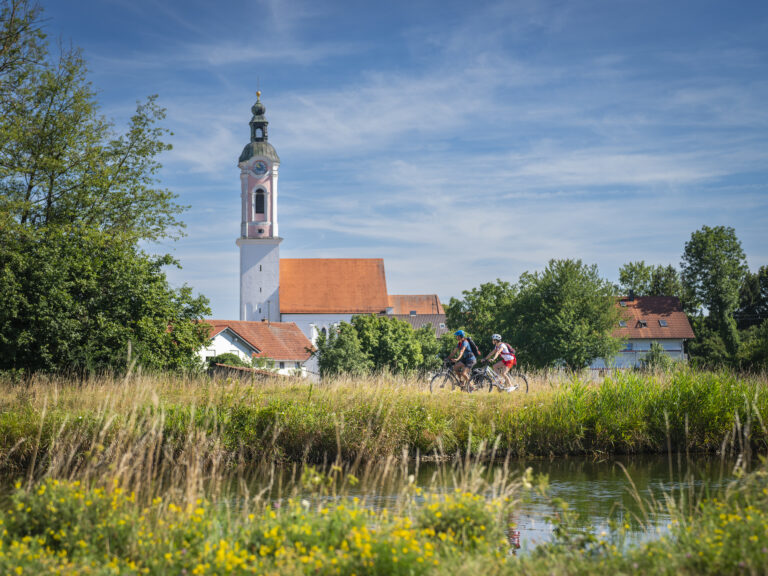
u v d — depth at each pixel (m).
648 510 10.12
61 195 30.48
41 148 29.70
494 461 15.32
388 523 6.55
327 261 96.06
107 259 27.88
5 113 29.14
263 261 92.88
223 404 15.79
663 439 16.62
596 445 16.45
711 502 7.32
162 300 28.38
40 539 6.07
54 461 10.39
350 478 7.86
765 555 5.09
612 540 7.16
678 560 5.39
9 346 24.12
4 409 16.22
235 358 51.78
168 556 5.71
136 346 26.12
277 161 93.81
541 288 55.88
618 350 55.28
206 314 31.16
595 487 12.18
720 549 5.35
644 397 17.23
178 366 28.19
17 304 24.67
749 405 16.44
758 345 48.81
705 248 79.81
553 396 17.67
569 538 6.62
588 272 56.22
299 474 13.43
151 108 32.69
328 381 18.95
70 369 24.44
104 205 31.41
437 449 15.37
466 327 73.31
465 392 18.25
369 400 16.45
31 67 29.19
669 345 78.00
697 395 17.03
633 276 100.88
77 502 6.58
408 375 19.81
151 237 31.95
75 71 30.30
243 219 93.62
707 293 79.88
